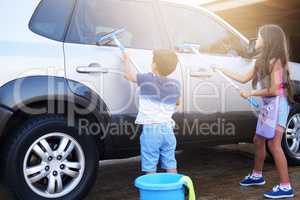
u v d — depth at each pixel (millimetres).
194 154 5555
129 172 4668
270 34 3531
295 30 12594
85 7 3387
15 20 3059
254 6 10656
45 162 3104
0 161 3066
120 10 3582
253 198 3629
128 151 3520
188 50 3828
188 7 4023
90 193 3844
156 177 2645
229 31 4293
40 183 3158
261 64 3580
